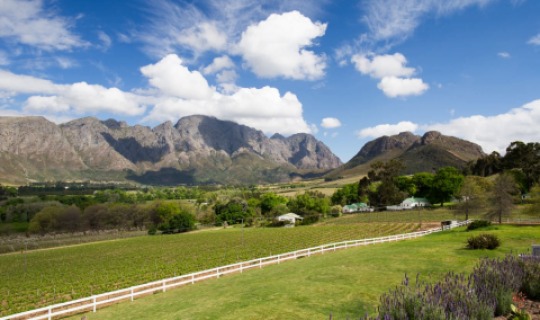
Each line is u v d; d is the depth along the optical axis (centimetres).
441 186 13538
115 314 2131
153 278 4797
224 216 14575
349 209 15700
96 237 12575
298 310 1767
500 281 1296
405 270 2598
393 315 1009
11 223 13988
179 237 10944
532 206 6259
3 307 3766
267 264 3812
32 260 8019
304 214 14400
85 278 5241
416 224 8919
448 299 1051
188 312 1917
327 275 2577
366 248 4425
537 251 2459
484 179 11462
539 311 1205
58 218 13650
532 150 12900
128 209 15112
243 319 1697
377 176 17225
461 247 3591
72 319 2130
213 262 5697
